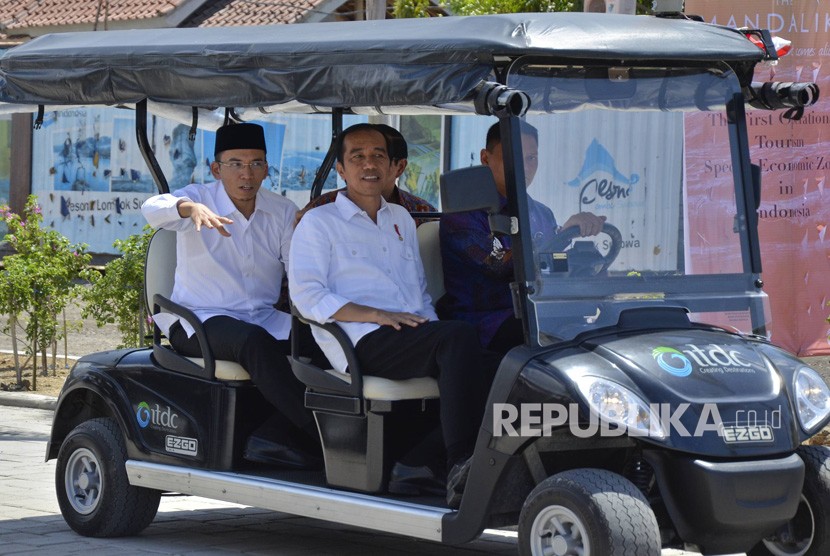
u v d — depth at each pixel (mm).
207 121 25016
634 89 17625
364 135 19375
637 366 16109
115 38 21609
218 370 20391
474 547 21453
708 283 18031
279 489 19219
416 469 18203
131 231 68125
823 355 35844
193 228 21156
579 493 15547
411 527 17391
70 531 22203
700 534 15828
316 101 18047
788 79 35125
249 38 19500
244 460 20422
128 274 37969
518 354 16516
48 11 71250
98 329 52406
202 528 22859
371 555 20594
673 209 17844
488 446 16484
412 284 19641
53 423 22984
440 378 17859
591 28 17328
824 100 35438
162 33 21328
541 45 16531
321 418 19000
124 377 21750
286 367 20125
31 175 71500
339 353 18734
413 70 16938
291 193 58844
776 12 34781
